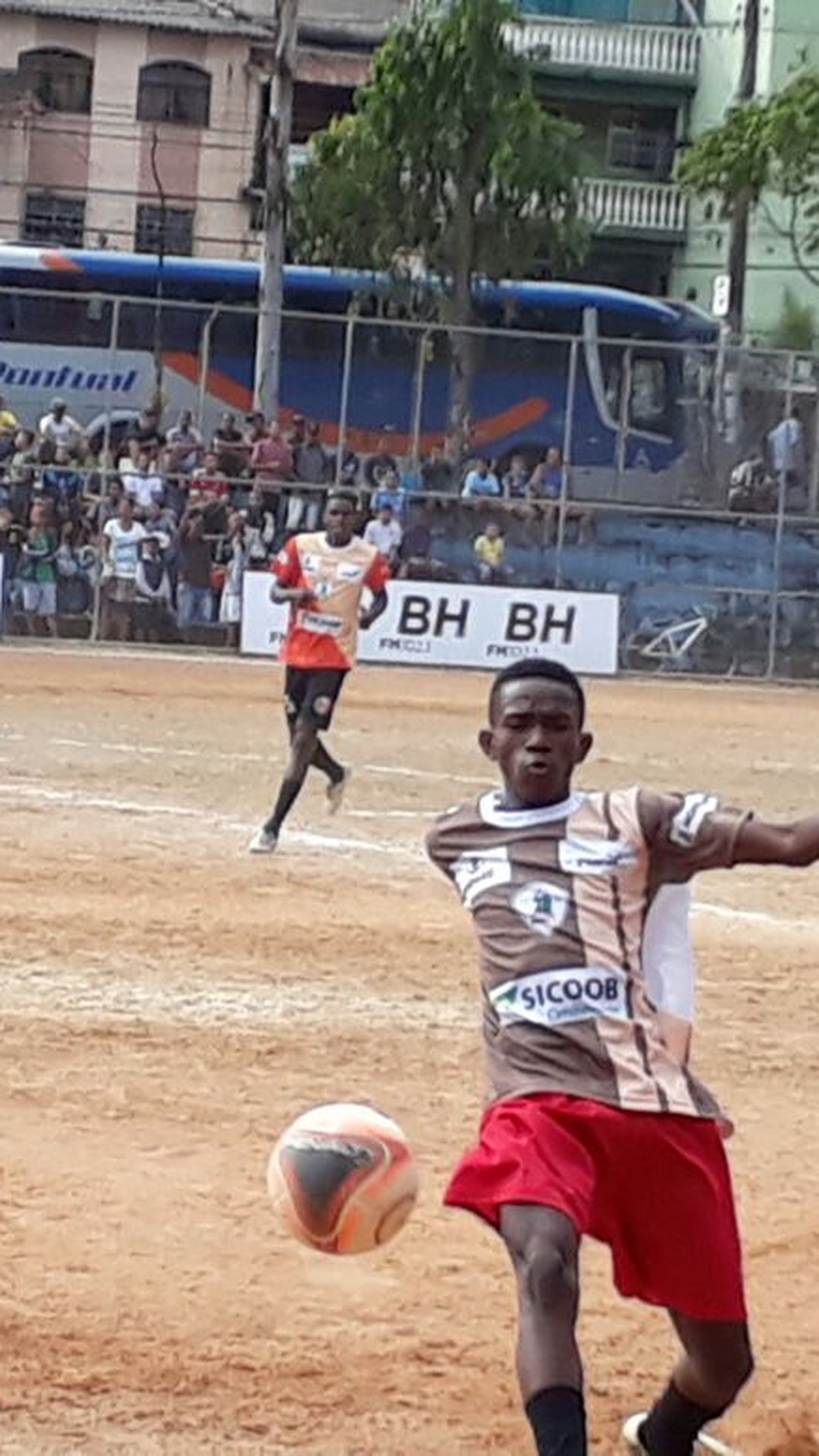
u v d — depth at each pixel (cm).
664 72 6034
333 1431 646
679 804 581
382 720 2638
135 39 6009
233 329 3891
